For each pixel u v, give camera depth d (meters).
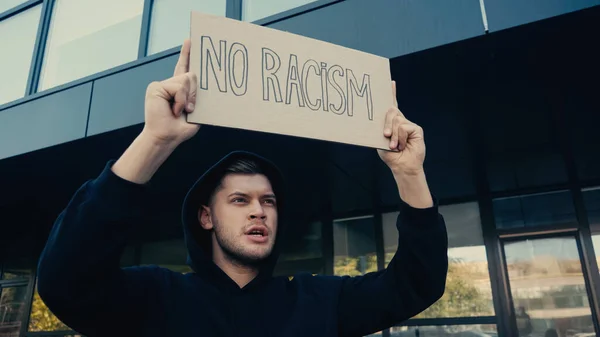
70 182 4.90
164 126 1.04
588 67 2.79
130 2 4.69
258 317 1.26
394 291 1.35
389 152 1.32
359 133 1.27
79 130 3.85
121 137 3.79
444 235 1.32
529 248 4.60
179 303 1.24
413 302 1.32
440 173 4.47
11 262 6.89
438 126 3.56
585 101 3.19
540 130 3.64
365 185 4.70
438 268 1.30
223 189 1.35
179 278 1.33
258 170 1.39
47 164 4.38
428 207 1.31
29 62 5.13
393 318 1.36
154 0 4.52
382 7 3.00
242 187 1.33
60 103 4.10
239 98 1.14
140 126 3.58
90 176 4.70
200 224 1.46
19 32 5.41
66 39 4.98
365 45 2.94
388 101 1.35
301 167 4.21
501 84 2.98
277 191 1.57
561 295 4.35
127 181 1.04
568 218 4.52
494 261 4.62
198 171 4.35
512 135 3.71
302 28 3.21
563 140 3.81
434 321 4.67
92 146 3.97
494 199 4.87
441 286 1.33
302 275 1.50
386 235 5.18
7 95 5.09
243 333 1.22
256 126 1.14
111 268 1.07
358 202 5.23
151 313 1.21
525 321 4.38
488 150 3.98
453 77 2.92
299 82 1.24
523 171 4.42
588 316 4.20
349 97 1.30
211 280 1.33
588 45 2.60
